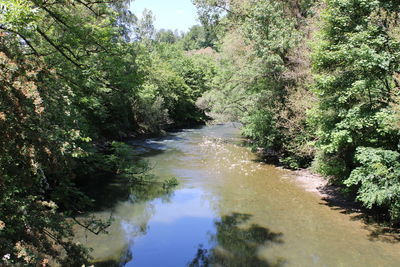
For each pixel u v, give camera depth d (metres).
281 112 17.55
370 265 8.35
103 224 6.95
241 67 21.17
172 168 18.83
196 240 10.06
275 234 10.33
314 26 17.02
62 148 4.84
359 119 10.22
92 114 21.30
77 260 5.44
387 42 10.28
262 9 18.23
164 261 8.74
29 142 4.52
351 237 10.01
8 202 4.89
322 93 11.79
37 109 4.41
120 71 12.24
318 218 11.54
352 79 11.08
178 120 43.53
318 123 12.68
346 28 11.22
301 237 10.07
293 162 18.72
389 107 9.95
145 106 32.34
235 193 14.52
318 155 14.20
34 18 6.36
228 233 10.48
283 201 13.41
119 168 15.56
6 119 4.12
